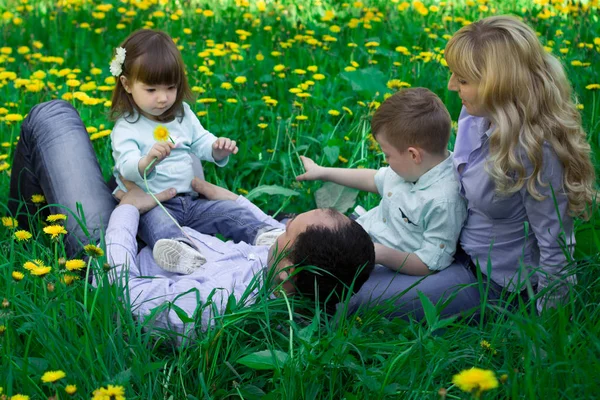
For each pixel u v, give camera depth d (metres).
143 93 2.75
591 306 2.25
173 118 2.93
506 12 6.53
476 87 2.30
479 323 2.34
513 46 2.24
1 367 1.85
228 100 4.09
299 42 5.60
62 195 2.68
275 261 2.24
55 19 6.26
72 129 2.85
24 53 5.35
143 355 1.95
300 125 3.96
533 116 2.23
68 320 2.04
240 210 2.88
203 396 1.92
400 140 2.46
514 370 1.85
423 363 2.00
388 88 4.49
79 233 2.58
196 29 6.33
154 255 2.46
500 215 2.39
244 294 2.19
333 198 3.19
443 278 2.48
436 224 2.48
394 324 2.25
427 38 5.87
